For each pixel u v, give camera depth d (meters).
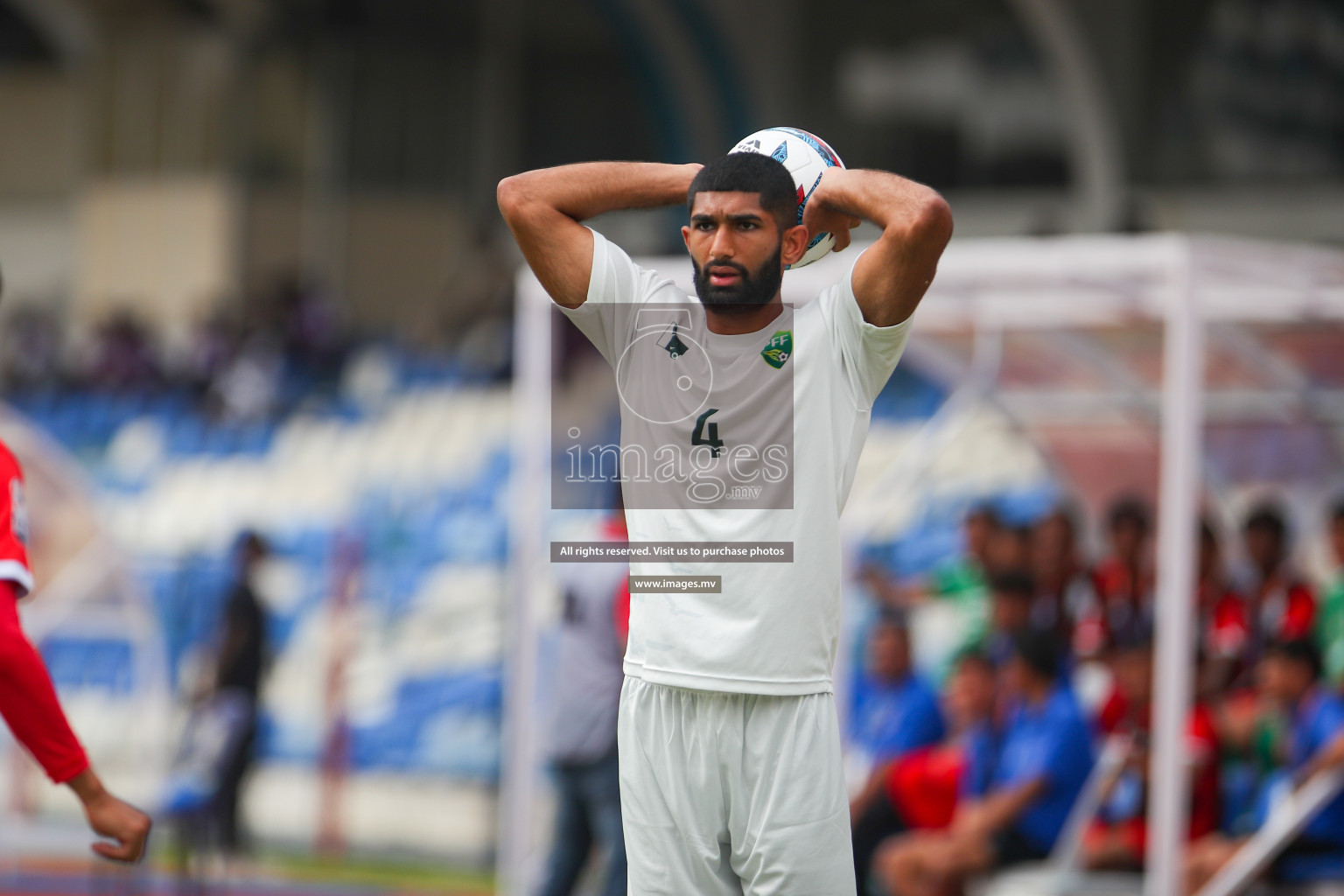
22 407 55.31
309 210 68.50
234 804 31.64
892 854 25.50
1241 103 48.88
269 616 34.19
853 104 57.19
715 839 10.91
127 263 69.50
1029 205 53.38
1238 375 29.03
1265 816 25.00
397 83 69.00
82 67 74.75
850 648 32.22
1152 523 31.30
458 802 36.19
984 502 34.03
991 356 29.38
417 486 42.78
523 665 25.27
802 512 10.73
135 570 42.25
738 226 10.71
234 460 47.94
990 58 54.56
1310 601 27.42
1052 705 25.34
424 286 69.06
